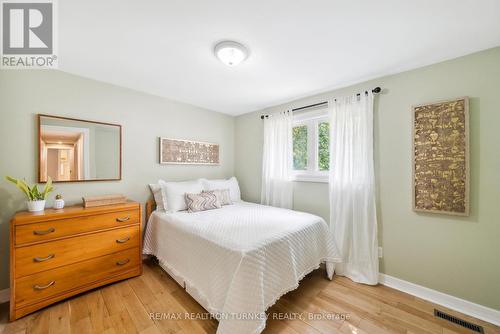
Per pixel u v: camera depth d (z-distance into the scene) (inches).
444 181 70.7
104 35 60.1
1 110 71.5
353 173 88.5
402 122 80.0
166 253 85.8
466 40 61.6
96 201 82.3
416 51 67.8
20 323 60.3
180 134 120.0
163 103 112.9
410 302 72.4
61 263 69.2
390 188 82.5
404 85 79.8
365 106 86.5
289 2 47.6
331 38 61.4
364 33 59.1
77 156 85.9
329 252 85.6
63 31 58.1
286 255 65.6
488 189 64.7
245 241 60.7
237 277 52.7
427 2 47.7
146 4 48.2
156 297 73.5
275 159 118.3
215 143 137.3
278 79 89.4
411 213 78.1
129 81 92.7
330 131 96.0
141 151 105.0
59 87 82.2
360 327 60.6
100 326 59.9
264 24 55.4
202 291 64.1
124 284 81.5
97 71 83.1
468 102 66.7
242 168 143.9
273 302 58.6
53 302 67.2
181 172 120.7
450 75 70.9
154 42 63.6
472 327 61.1
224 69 81.0
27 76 76.1
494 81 63.9
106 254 79.0
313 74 84.4
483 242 65.5
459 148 68.0
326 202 101.0
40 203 71.8
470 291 67.3
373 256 83.0
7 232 72.2
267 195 121.2
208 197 104.3
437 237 73.1
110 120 95.1
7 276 71.9
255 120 135.4
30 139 76.4
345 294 76.9
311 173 108.0
